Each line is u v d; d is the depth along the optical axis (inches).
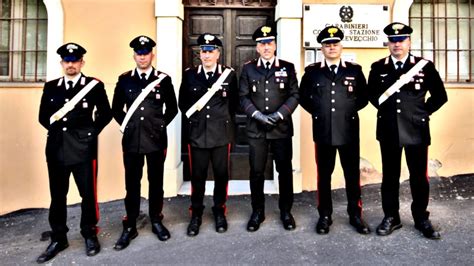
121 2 171.0
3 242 135.8
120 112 128.1
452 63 188.4
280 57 173.5
